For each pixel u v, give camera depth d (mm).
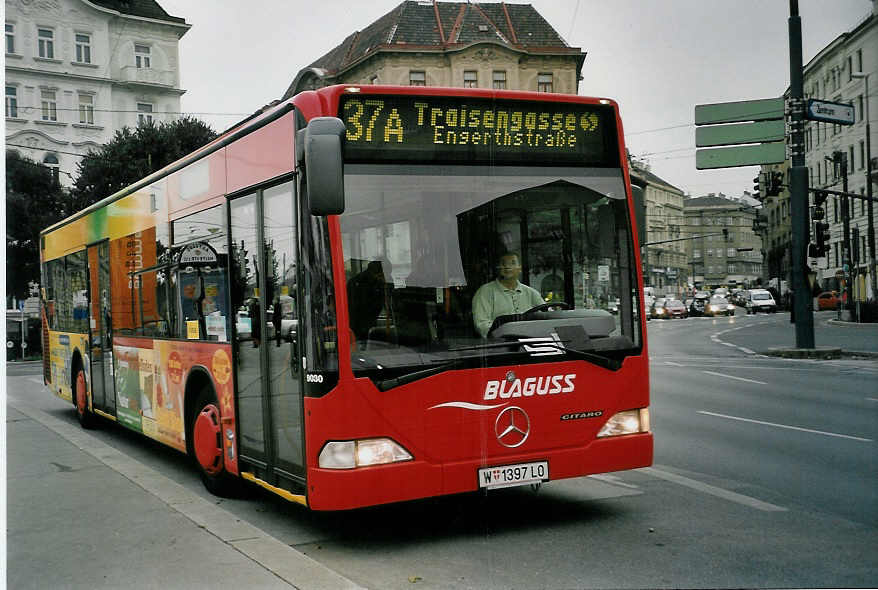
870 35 46000
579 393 6078
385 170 5715
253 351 6668
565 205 6180
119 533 6090
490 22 51094
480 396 5754
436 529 6320
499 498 7246
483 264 5883
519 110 6086
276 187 6227
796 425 11109
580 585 4941
